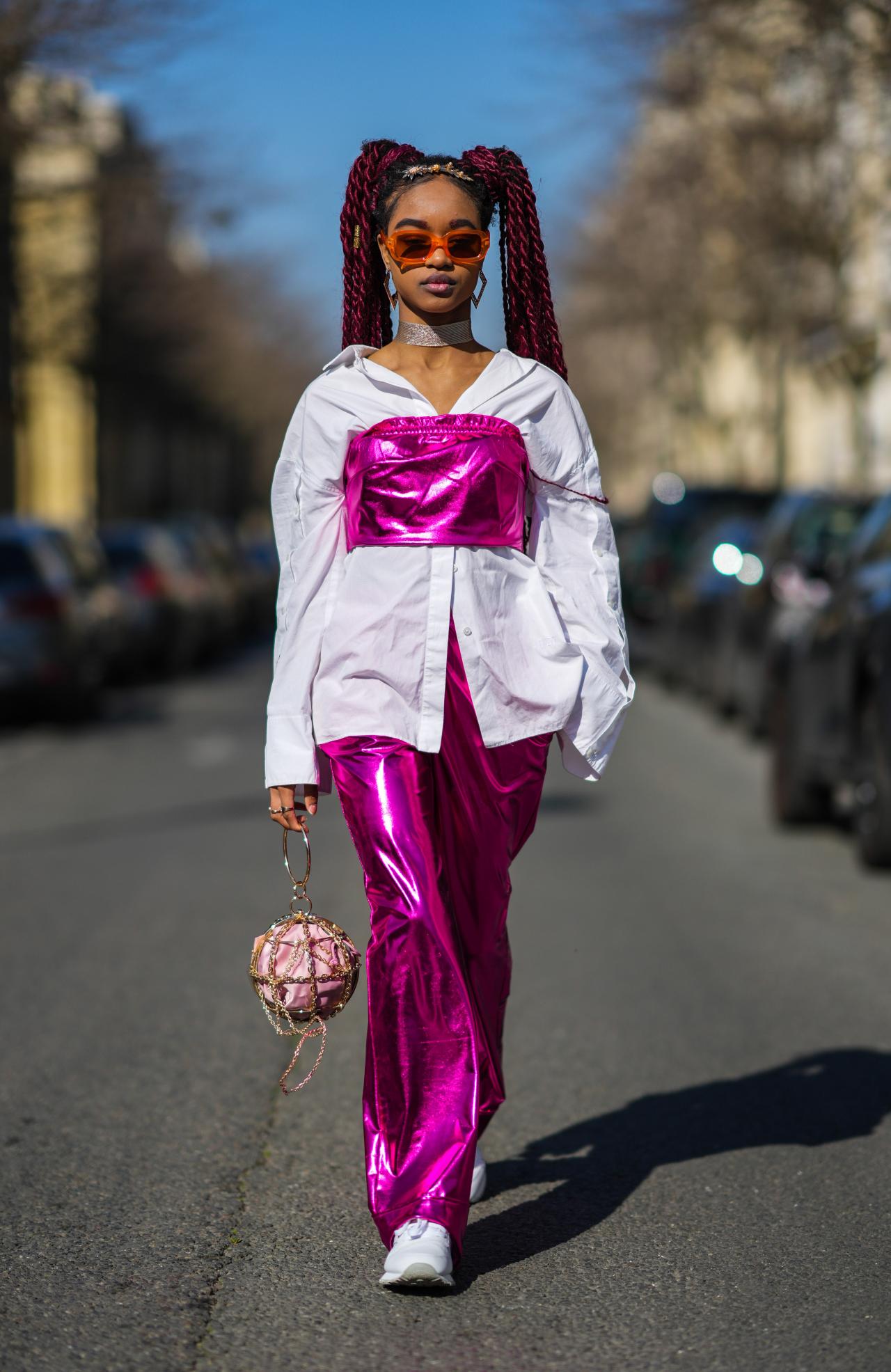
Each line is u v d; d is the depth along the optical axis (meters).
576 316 47.06
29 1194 4.52
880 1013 6.35
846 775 9.56
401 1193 3.71
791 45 17.91
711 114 25.06
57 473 56.56
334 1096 5.38
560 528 4.01
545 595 3.95
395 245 3.88
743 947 7.50
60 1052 5.92
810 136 23.94
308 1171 4.68
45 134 22.73
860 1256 4.04
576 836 10.64
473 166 4.02
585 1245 4.12
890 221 25.27
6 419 34.28
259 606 41.88
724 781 13.34
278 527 4.00
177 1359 3.50
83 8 18.91
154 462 68.94
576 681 3.94
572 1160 4.75
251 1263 4.02
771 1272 3.96
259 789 13.18
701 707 19.44
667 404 57.69
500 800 3.91
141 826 11.37
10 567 18.31
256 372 67.69
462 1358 3.50
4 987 6.90
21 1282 3.92
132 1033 6.17
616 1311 3.74
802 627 10.67
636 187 37.53
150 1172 4.69
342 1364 3.47
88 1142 4.96
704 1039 6.00
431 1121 3.74
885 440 33.28
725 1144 4.87
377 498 3.85
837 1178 4.58
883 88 17.91
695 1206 4.38
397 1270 3.65
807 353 32.09
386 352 3.96
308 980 3.84
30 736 18.02
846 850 10.12
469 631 3.84
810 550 14.77
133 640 24.28
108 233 30.67
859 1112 5.15
